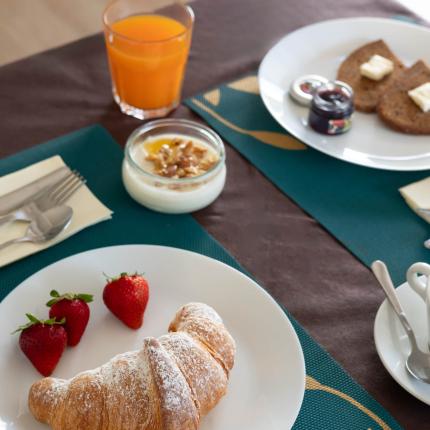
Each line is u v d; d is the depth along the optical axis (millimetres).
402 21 1556
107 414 733
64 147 1205
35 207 1053
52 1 1703
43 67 1380
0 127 1235
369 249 1071
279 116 1280
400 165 1197
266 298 917
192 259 966
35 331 819
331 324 958
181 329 833
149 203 1086
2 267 987
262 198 1150
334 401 859
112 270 951
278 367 850
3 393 807
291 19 1570
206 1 1586
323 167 1220
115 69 1267
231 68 1423
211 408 776
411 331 893
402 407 862
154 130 1162
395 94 1342
